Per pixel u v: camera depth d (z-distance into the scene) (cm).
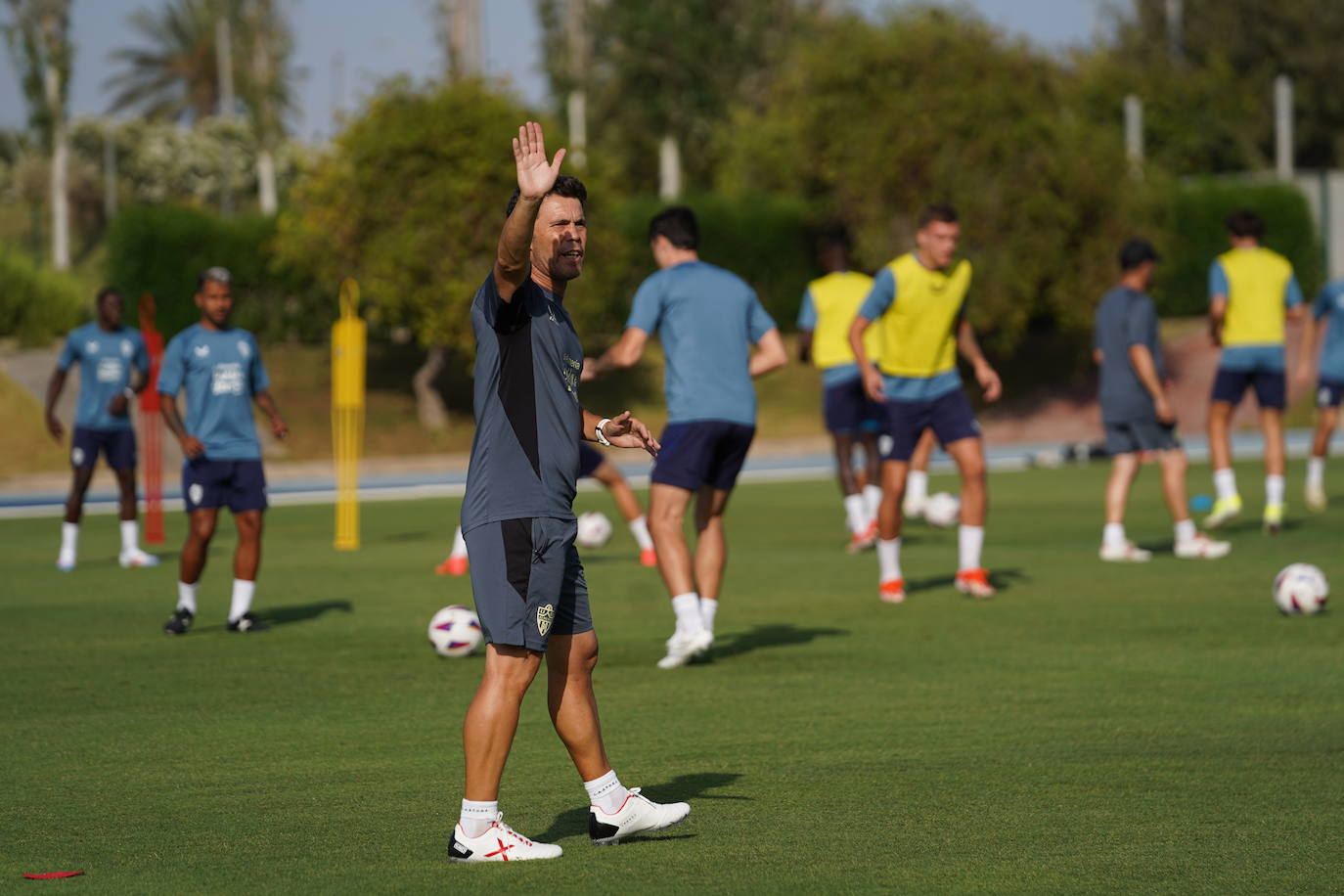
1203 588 4238
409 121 12200
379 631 3719
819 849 1798
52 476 10244
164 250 14025
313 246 12606
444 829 1917
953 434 4119
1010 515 6706
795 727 2531
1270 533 5609
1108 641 3394
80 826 1939
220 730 2556
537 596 1736
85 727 2583
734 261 15488
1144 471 9425
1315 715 2591
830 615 3862
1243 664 3086
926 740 2414
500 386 1755
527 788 2141
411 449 12569
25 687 2970
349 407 5934
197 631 3738
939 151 13762
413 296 12150
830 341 5509
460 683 3005
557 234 1791
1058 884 1647
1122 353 4878
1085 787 2097
